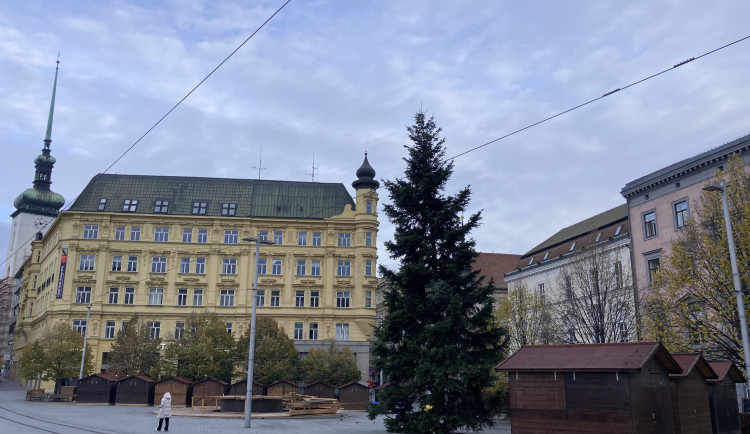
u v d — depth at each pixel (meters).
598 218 60.06
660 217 43.62
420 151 29.22
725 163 38.28
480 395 25.52
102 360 65.94
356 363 65.31
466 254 27.05
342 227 72.00
